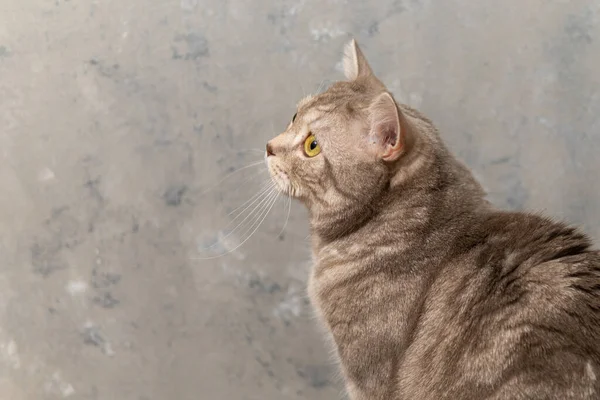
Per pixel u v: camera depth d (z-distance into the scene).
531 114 1.74
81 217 1.83
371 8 1.73
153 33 1.75
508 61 1.72
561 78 1.72
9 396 1.89
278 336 1.85
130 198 1.82
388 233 1.26
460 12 1.71
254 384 1.87
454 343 1.13
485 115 1.75
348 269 1.28
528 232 1.20
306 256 1.80
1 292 1.87
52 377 1.89
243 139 1.79
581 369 1.00
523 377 1.03
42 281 1.86
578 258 1.13
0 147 1.81
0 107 1.80
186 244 1.83
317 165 1.30
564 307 1.06
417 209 1.25
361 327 1.23
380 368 1.21
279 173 1.35
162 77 1.77
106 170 1.81
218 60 1.76
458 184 1.29
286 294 1.83
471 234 1.23
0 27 1.76
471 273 1.17
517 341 1.06
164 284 1.85
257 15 1.74
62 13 1.75
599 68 1.71
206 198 1.81
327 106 1.32
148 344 1.88
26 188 1.83
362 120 1.25
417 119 1.37
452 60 1.74
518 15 1.70
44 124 1.80
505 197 1.78
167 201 1.82
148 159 1.80
